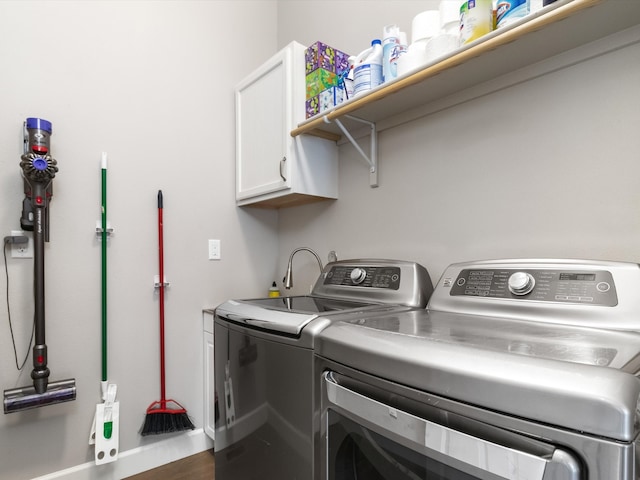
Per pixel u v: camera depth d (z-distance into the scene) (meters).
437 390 0.61
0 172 1.47
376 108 1.45
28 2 1.54
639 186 0.94
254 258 2.21
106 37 1.73
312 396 0.88
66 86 1.62
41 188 1.44
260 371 1.06
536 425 0.50
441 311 1.08
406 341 0.70
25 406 1.41
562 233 1.07
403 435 0.66
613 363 0.52
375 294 1.32
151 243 1.84
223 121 2.10
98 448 1.59
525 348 0.61
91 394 1.65
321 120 1.49
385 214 1.60
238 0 2.20
